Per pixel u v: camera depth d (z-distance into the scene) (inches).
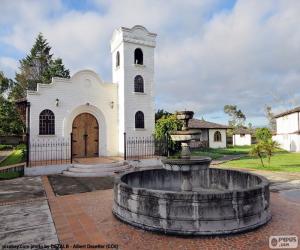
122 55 734.5
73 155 693.9
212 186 366.3
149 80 773.9
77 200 335.9
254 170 581.0
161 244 202.2
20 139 1478.8
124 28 733.9
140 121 756.0
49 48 1807.3
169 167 275.9
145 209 232.2
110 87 748.6
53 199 342.0
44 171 546.0
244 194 222.7
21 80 1732.3
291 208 289.3
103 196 356.8
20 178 501.0
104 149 733.3
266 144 656.4
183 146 297.4
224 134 1557.6
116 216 264.8
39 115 649.0
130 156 713.6
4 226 243.8
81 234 224.1
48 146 655.8
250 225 225.0
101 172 533.0
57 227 240.5
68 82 687.1
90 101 717.3
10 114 1363.2
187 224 216.2
